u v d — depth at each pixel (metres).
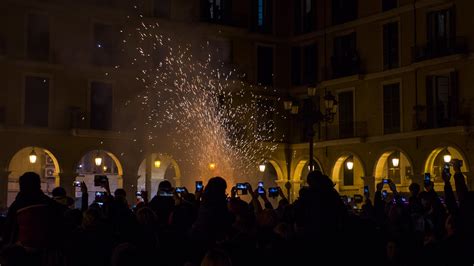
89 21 41.12
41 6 39.91
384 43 41.19
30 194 9.56
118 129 41.53
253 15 47.03
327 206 10.53
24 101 39.31
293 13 47.50
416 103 38.84
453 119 36.84
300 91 46.41
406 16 39.91
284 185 46.28
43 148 39.47
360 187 43.34
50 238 8.89
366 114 41.84
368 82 41.88
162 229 10.90
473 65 36.31
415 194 16.47
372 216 16.92
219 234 10.42
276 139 46.41
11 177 44.00
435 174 39.16
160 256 10.08
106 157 46.38
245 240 9.72
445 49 37.50
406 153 39.06
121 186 41.38
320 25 45.62
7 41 38.97
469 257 9.78
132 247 7.79
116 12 41.66
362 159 41.69
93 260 10.31
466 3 36.75
